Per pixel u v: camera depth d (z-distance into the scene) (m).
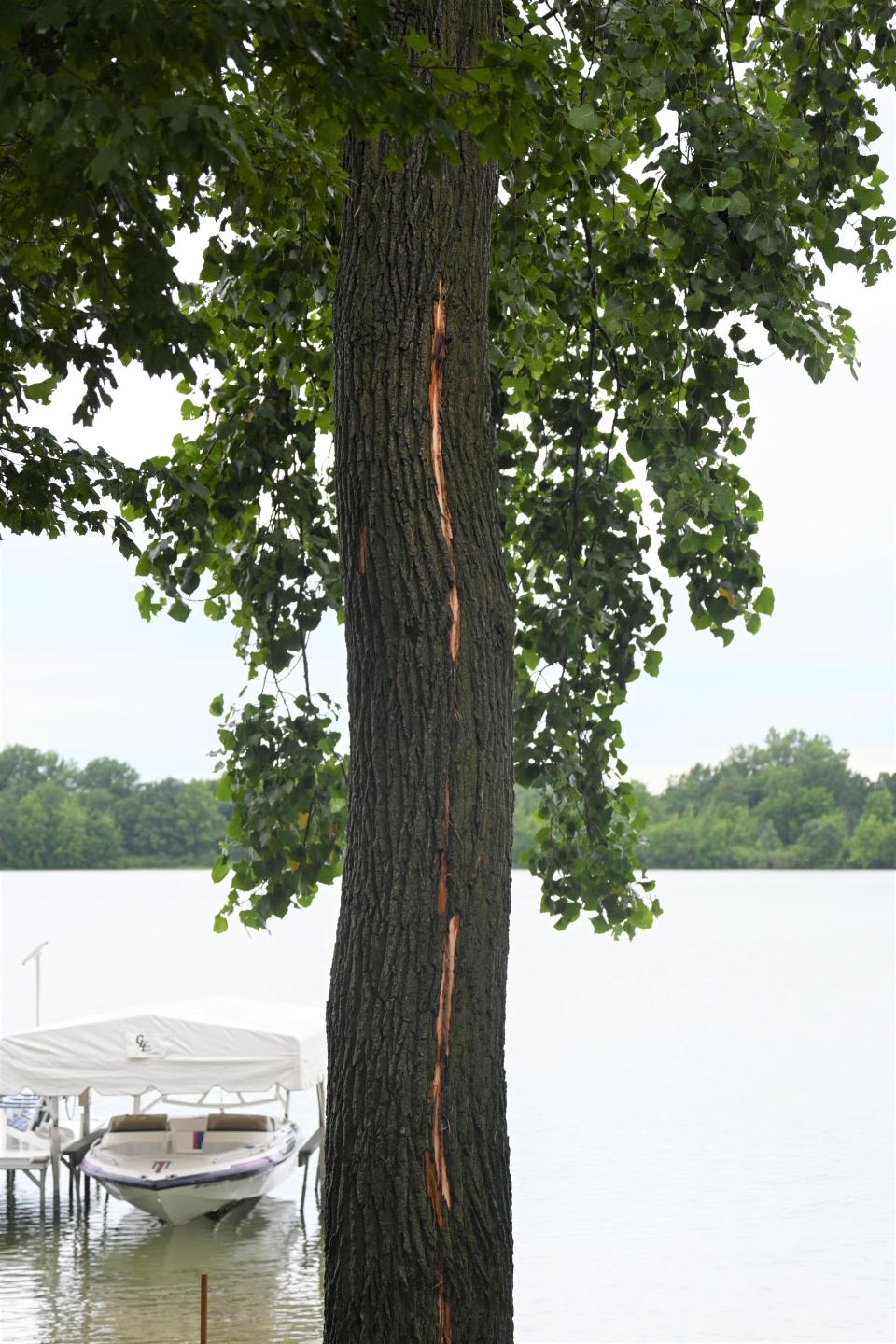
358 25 5.75
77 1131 31.44
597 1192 33.84
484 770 7.29
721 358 10.12
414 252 7.38
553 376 11.54
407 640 7.28
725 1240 29.64
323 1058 26.64
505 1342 7.05
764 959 110.81
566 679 11.78
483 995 7.19
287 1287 24.70
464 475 7.43
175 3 5.38
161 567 11.37
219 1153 28.91
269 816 11.26
